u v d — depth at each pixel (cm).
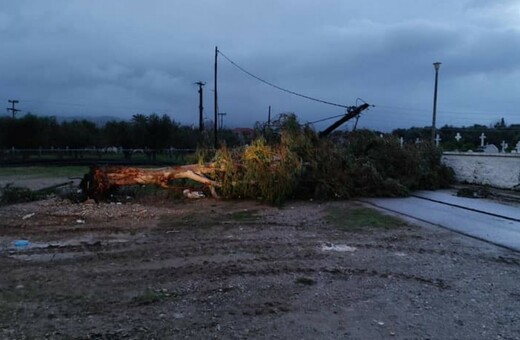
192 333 386
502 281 543
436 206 1150
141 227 870
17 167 2877
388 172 1502
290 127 1445
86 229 849
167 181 1281
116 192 1289
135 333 384
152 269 579
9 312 429
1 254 659
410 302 469
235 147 1411
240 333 388
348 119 2038
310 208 1120
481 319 425
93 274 556
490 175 1642
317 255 653
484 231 836
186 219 959
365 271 577
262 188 1218
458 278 554
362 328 402
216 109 3347
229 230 841
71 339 371
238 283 522
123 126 4753
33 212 1035
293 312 437
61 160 3512
